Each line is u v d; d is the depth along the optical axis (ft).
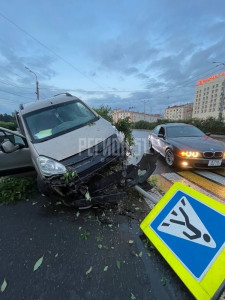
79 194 9.12
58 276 5.92
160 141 20.98
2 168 12.40
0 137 13.05
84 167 8.97
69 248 7.18
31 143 10.63
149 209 9.82
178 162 16.01
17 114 14.56
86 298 5.13
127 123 16.52
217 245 5.00
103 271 6.02
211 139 17.93
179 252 5.71
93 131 11.23
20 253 7.04
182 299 5.03
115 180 9.46
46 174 8.91
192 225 5.81
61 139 10.41
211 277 4.72
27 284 5.69
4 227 8.87
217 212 5.37
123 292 5.27
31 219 9.48
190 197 6.24
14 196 11.73
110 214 9.48
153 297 5.10
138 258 6.52
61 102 13.56
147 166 10.93
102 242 7.43
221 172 15.80
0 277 5.98
